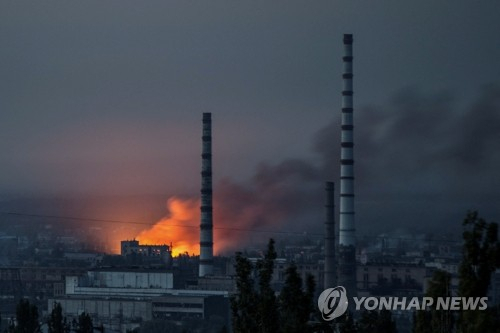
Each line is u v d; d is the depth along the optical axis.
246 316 190.12
